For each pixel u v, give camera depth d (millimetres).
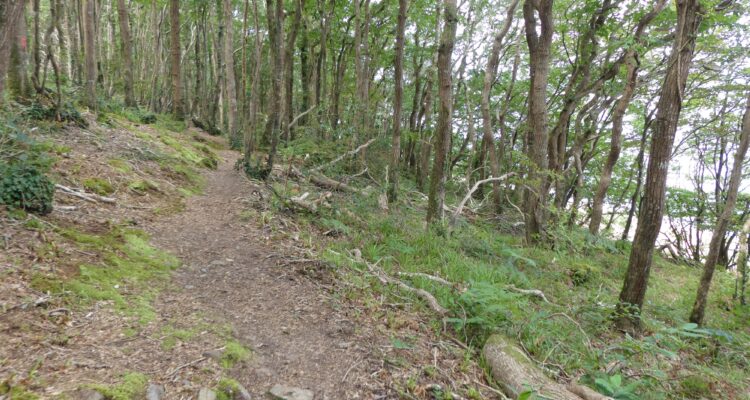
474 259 7727
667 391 4328
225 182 8969
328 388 3152
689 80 14625
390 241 7094
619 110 11211
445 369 3744
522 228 12500
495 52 12180
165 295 3947
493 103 19719
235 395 2826
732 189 6574
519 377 3553
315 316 4203
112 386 2533
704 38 10648
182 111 15852
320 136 13398
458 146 23359
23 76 7492
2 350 2551
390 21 17266
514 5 11414
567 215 10383
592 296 7316
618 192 20984
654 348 4449
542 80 9234
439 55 7859
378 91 21188
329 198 8477
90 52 10070
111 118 10031
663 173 5953
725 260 18891
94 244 4305
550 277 7922
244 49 9891
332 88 19219
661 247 18797
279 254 5582
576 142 14164
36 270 3447
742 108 15914
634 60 10367
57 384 2416
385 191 10125
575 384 3672
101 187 5934
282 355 3455
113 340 3018
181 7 22062
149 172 7551
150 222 5676
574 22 12180
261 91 22234
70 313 3139
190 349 3178
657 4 9555
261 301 4289
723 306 8258
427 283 5621
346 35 17688
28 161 4875
